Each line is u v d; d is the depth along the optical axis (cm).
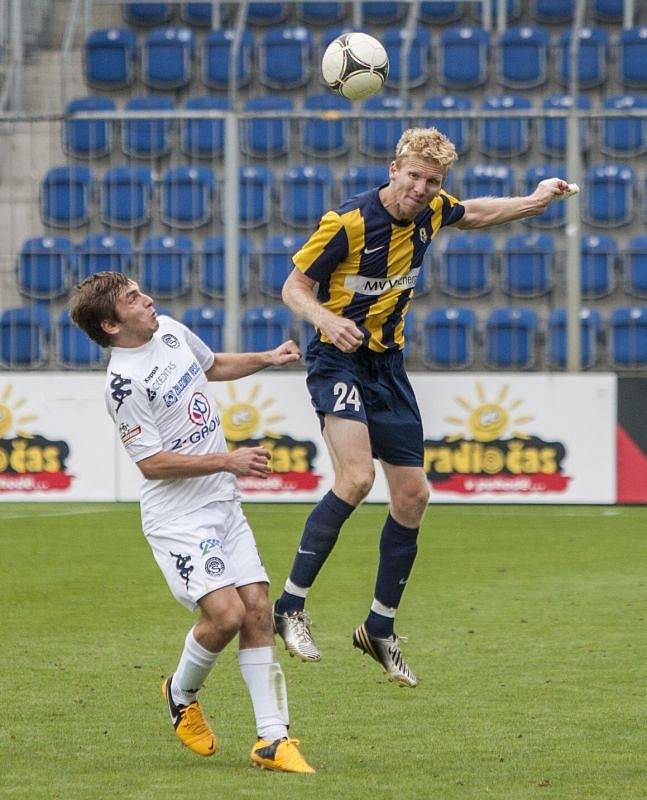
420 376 4688
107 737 1788
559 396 4659
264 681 1634
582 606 2844
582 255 5431
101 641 2494
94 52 6662
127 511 4553
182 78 6619
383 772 1593
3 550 3694
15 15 6550
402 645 2450
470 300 5459
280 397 4706
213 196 5672
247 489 4734
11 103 6500
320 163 5966
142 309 1639
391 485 1950
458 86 6519
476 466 4694
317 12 7000
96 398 4756
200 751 1667
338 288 1894
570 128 4566
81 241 5709
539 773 1586
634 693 2052
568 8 6881
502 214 2002
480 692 2070
